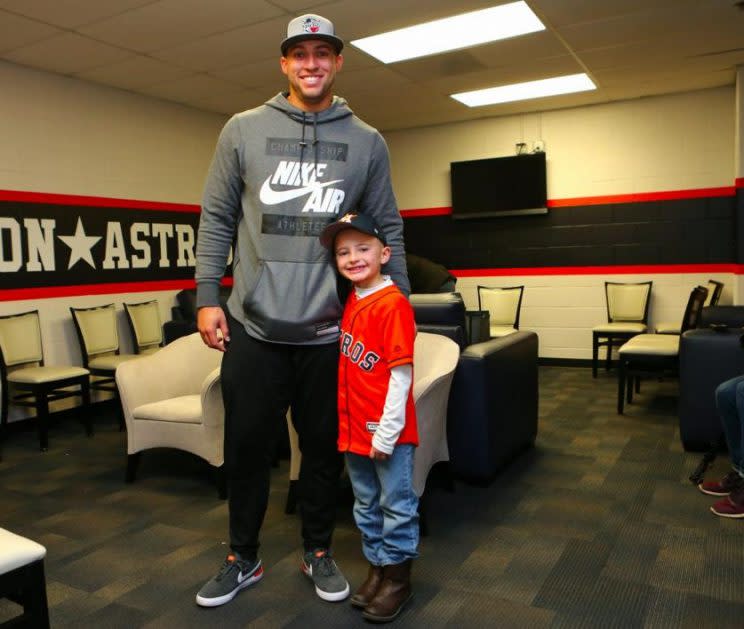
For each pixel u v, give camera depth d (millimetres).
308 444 1966
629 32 4211
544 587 2059
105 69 4609
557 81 5379
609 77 5273
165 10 3564
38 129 4570
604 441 3727
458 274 6992
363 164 1862
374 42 4285
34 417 4484
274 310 1790
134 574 2223
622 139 6156
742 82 5055
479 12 3809
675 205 6004
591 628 1817
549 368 6434
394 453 1793
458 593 2031
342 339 1838
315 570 2025
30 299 4516
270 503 2852
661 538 2402
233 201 1916
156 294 5500
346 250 1766
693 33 4254
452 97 5789
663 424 4074
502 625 1843
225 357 1916
